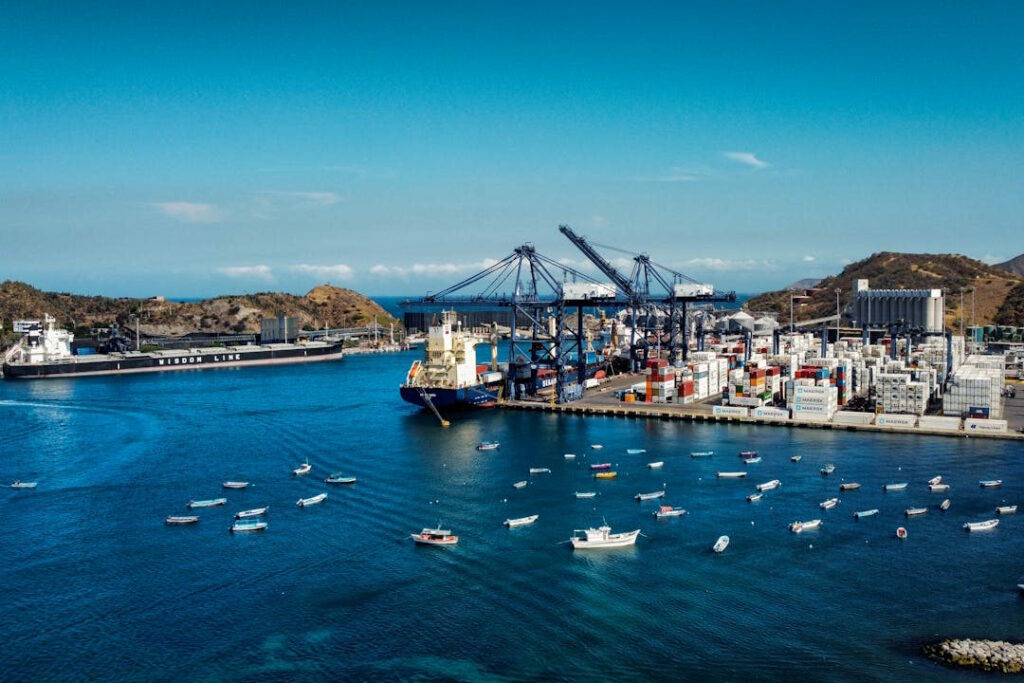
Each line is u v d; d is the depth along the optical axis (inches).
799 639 3398.1
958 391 7765.8
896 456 6427.2
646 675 3149.6
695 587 3917.3
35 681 3142.2
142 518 5054.1
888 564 4163.4
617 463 6348.4
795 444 6958.7
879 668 3159.5
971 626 3481.8
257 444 7253.9
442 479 5910.4
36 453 6924.2
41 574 4141.2
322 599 3838.6
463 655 3314.5
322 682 3127.5
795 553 4330.7
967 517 4877.0
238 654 3336.6
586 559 4288.9
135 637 3479.3
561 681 3120.1
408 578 4072.3
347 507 5251.0
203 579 4077.3
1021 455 6392.7
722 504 5206.7
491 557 4335.6
